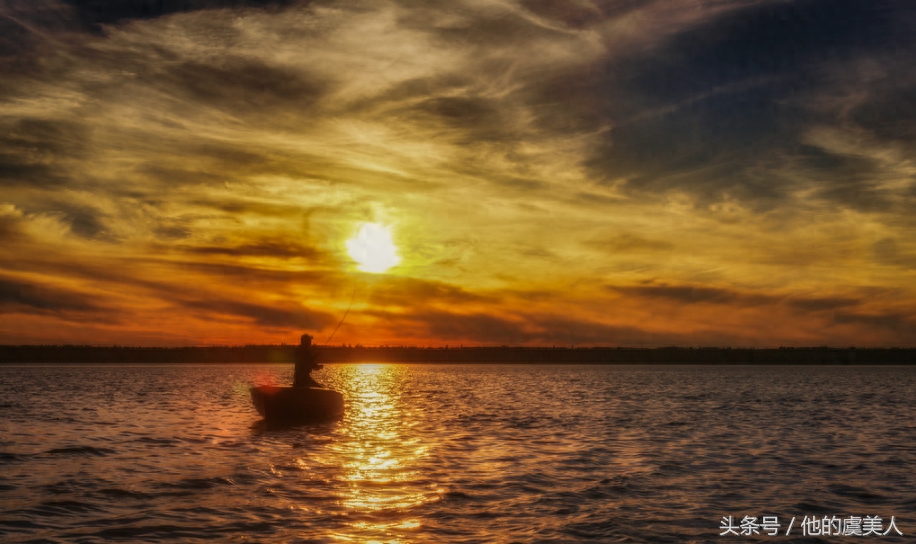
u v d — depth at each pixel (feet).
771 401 128.88
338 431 72.54
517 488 41.86
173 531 31.78
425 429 74.95
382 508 36.37
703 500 39.19
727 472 48.14
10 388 168.76
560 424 81.46
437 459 52.85
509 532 32.14
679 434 71.26
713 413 99.35
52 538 30.53
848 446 62.39
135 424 79.46
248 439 65.21
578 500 38.78
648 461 52.75
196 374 338.95
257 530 32.04
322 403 79.82
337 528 32.48
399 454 55.47
